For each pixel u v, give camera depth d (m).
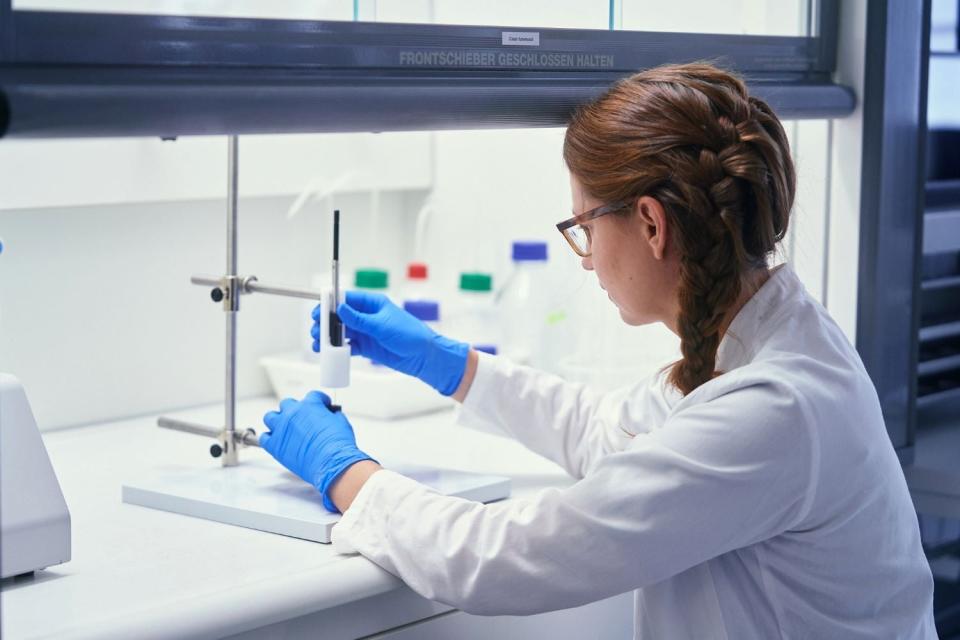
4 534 1.26
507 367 1.80
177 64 1.22
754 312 1.42
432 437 2.01
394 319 1.74
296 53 1.33
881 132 1.90
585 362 2.24
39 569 1.33
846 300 1.96
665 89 1.38
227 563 1.36
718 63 1.78
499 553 1.30
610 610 1.67
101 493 1.66
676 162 1.33
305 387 2.20
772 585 1.36
